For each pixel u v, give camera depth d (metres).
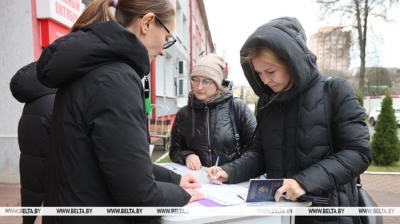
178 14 13.04
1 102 3.79
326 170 1.09
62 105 0.88
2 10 3.69
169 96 10.94
